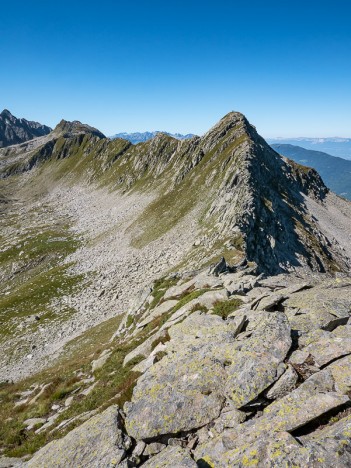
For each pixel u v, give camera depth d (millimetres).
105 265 80062
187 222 83250
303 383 9719
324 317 13211
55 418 17031
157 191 138125
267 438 8297
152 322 24625
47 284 73875
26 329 56188
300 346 11828
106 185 194875
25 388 28000
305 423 8516
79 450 10516
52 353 44156
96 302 60594
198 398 10648
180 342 14953
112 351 22938
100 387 17828
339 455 7152
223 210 72000
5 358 47719
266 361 10766
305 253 72375
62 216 156500
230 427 9578
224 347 12414
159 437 10156
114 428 10719
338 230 106625
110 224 120000
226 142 118500
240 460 7922
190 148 148375
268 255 59312
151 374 12852
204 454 8875
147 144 193875
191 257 58031
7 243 116000
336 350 10867
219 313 17781
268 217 69000
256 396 9859
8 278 92625
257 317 14344
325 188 146500
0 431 18297
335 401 8750
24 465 11648
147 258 73562
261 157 105750
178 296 27141
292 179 127500
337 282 18719
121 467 9398
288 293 18266
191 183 109250
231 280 24078
